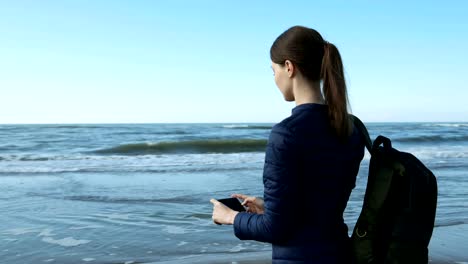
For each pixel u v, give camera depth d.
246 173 11.06
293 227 1.45
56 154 17.48
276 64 1.62
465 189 8.87
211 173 11.06
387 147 1.60
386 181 1.51
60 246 4.93
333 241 1.51
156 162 13.88
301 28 1.57
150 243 5.06
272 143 1.44
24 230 5.62
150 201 7.50
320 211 1.48
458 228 5.72
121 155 17.06
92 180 9.90
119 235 5.41
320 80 1.57
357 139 1.60
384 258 1.49
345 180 1.54
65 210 6.79
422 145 23.27
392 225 1.49
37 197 7.84
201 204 7.27
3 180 9.91
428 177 1.52
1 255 4.59
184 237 5.34
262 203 1.83
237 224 1.54
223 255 4.57
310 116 1.48
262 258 4.44
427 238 1.52
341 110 1.49
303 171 1.44
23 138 27.91
